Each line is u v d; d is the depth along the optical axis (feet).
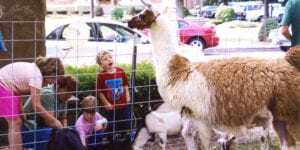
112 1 92.63
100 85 14.97
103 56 14.96
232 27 65.77
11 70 12.94
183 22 40.45
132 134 15.57
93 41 26.84
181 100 12.82
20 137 13.07
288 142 13.34
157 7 13.71
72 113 15.90
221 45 38.86
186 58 13.50
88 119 14.17
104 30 27.81
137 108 17.24
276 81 12.59
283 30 16.22
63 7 94.84
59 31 27.84
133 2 84.38
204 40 39.11
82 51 25.79
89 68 17.83
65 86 13.70
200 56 18.43
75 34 21.27
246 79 12.51
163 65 13.30
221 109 12.55
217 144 15.92
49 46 26.61
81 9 92.53
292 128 13.03
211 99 12.51
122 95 15.30
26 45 17.74
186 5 103.96
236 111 12.55
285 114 12.81
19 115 13.03
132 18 13.60
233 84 12.47
